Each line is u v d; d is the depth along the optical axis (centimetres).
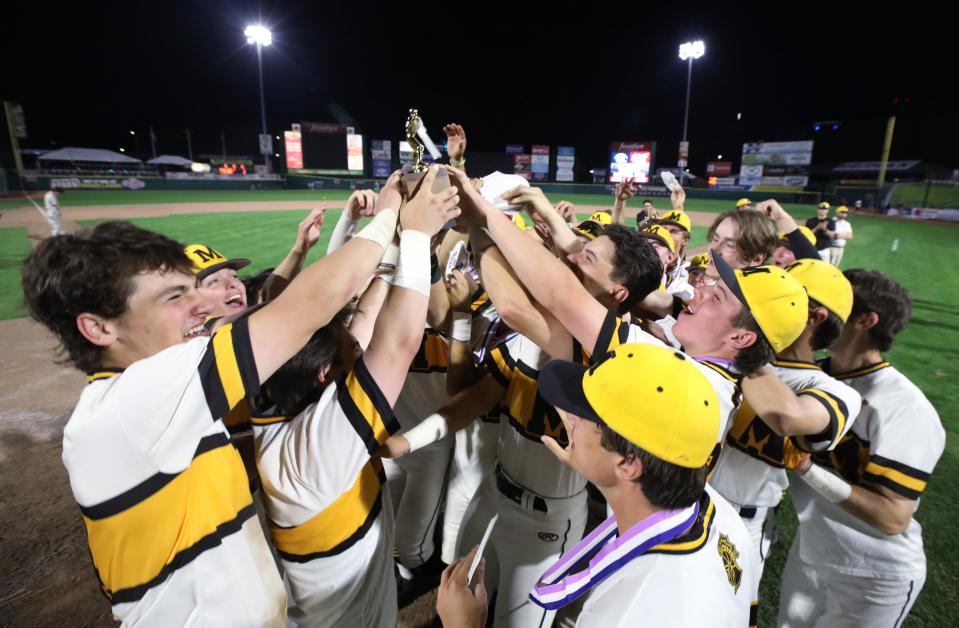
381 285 170
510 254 147
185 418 103
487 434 251
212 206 2227
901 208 2742
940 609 250
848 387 176
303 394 139
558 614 204
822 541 199
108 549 109
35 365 530
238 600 123
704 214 2495
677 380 106
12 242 1184
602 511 279
